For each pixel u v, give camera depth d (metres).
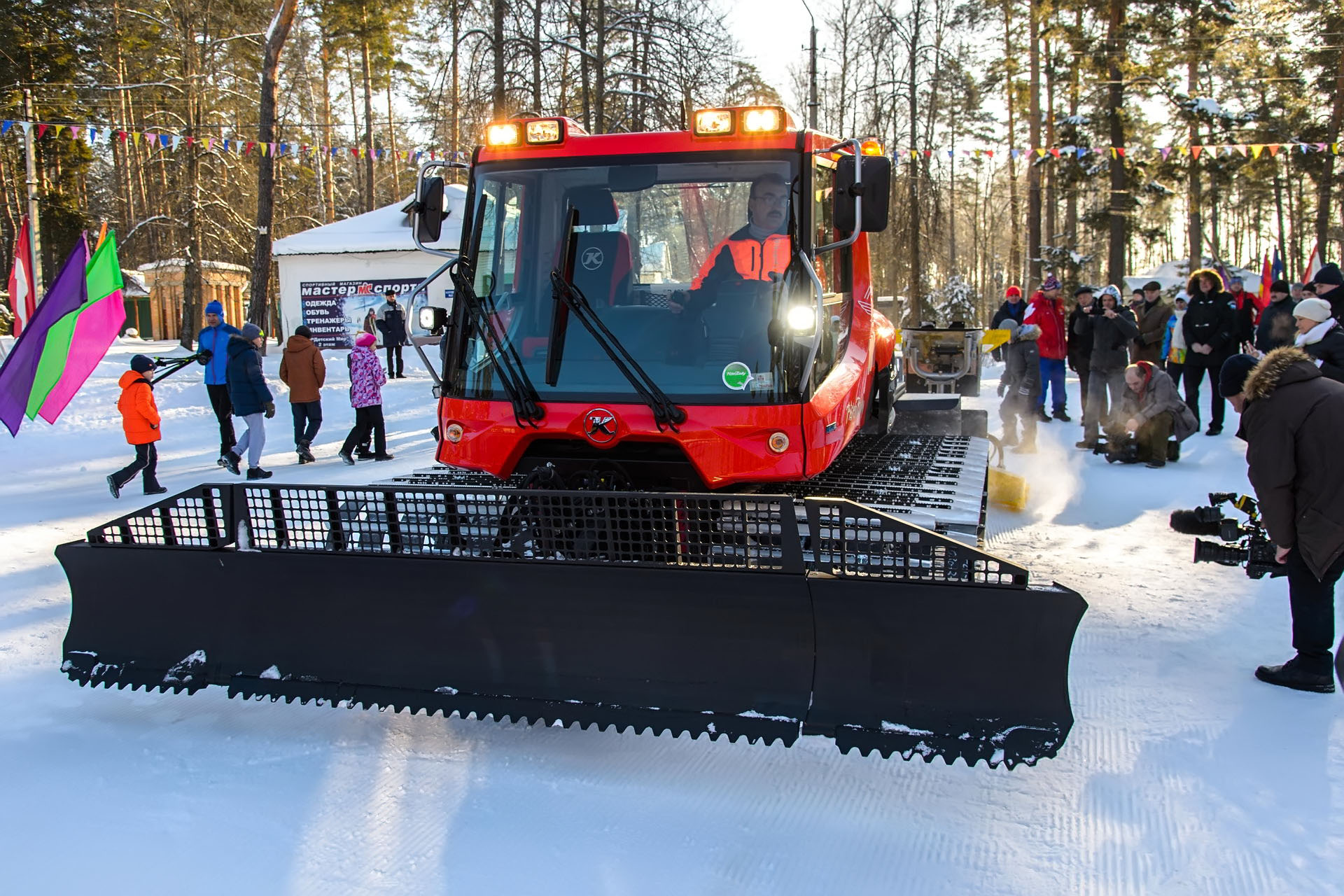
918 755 3.79
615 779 3.65
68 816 3.38
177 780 3.65
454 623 3.74
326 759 3.82
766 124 4.28
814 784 3.62
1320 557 4.15
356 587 3.83
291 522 3.97
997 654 3.25
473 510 3.77
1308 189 50.94
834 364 4.95
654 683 3.54
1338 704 4.29
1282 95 32.38
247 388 9.64
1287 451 4.18
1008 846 3.19
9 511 8.47
